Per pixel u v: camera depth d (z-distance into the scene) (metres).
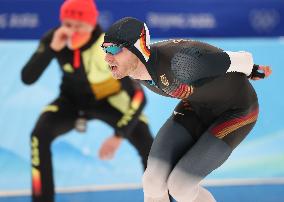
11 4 24.11
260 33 25.86
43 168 13.35
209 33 25.45
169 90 9.91
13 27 24.31
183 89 9.93
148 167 10.55
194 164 10.20
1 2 24.05
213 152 10.28
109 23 24.52
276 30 25.95
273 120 18.48
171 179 10.23
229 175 16.05
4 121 17.98
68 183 15.57
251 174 16.11
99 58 14.02
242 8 25.45
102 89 14.41
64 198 14.90
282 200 14.94
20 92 19.44
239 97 10.53
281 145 17.34
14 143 17.11
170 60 9.55
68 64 14.12
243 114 10.54
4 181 15.58
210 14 25.28
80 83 14.31
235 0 25.34
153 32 25.02
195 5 25.09
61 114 14.23
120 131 13.81
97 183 15.64
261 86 20.28
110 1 24.33
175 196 10.31
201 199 10.91
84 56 13.99
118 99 14.45
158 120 18.28
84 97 14.53
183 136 10.73
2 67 20.89
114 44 9.35
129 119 13.76
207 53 9.70
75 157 16.61
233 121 10.47
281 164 16.56
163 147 10.59
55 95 19.44
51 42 14.20
